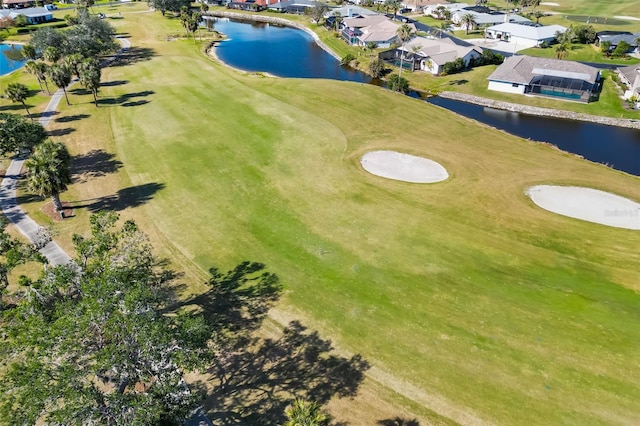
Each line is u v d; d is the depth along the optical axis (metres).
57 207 48.72
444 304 37.62
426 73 106.31
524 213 50.22
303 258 43.03
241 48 132.25
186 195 53.09
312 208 50.66
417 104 84.44
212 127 70.94
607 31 125.25
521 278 40.62
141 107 79.62
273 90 88.06
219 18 179.88
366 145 65.88
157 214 49.66
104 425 21.11
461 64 105.31
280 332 35.00
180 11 164.00
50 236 45.81
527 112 85.19
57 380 22.00
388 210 50.38
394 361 32.59
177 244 45.00
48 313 25.55
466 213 50.06
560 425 28.38
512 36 131.12
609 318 36.31
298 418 22.75
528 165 61.44
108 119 74.88
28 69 86.19
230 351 33.38
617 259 43.22
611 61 109.50
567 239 45.97
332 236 46.06
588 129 77.69
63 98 85.00
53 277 27.48
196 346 25.20
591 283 40.12
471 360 32.69
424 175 58.03
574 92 87.38
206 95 84.94
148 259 32.81
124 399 21.83
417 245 44.78
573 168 60.88
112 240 32.56
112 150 64.19
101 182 56.03
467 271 41.38
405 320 36.03
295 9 180.75
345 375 31.55
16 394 22.39
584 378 31.38
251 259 42.97
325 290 39.16
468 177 57.50
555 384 30.95
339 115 76.31
